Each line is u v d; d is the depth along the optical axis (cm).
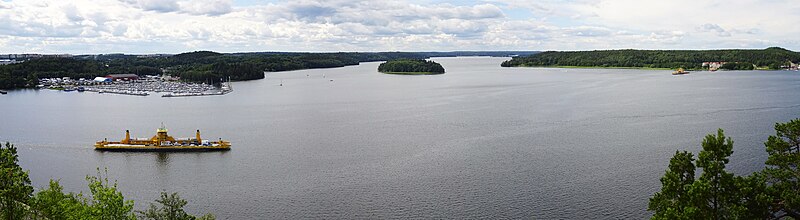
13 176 5156
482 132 14012
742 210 4631
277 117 18275
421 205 8062
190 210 8069
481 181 9169
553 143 12206
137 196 8838
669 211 4606
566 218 7431
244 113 19588
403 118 17412
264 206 8175
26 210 5338
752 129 13762
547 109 18912
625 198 8125
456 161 10644
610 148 11531
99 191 4806
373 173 9881
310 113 19325
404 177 9550
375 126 15688
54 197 5244
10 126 16588
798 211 4941
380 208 7975
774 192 5028
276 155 11625
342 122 16725
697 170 9488
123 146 12331
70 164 11144
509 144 12200
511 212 7694
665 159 10456
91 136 14688
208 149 12212
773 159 5528
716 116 16400
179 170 10488
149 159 11475
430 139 13162
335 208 8025
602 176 9275
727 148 4966
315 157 11338
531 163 10306
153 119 18200
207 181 9625
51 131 15550
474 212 7725
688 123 15012
